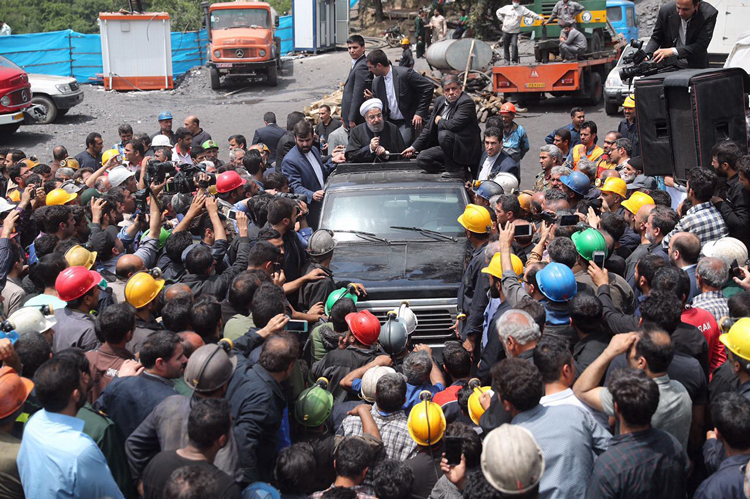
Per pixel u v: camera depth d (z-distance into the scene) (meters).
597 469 3.60
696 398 4.32
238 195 7.86
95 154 12.66
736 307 4.84
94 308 5.60
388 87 10.27
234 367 4.35
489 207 7.21
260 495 3.79
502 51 29.08
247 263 6.47
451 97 9.34
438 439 4.21
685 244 5.67
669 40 8.73
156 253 7.21
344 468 3.99
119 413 4.30
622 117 19.30
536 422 3.77
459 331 6.76
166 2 58.22
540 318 4.74
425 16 32.34
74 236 7.37
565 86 19.64
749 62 13.55
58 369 3.77
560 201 6.89
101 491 3.69
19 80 20.20
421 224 8.29
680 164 7.83
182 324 5.07
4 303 6.46
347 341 5.49
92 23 84.81
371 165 9.59
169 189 7.57
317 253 6.77
